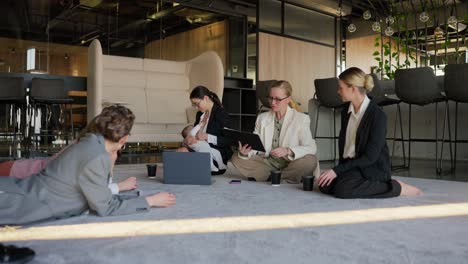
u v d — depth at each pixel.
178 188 2.61
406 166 4.51
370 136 2.31
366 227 1.58
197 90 3.34
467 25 7.34
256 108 7.43
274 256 1.22
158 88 5.68
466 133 5.23
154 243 1.35
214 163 3.31
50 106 7.14
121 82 5.46
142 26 11.03
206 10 8.62
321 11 9.39
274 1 8.61
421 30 9.70
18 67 10.41
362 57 11.13
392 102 4.50
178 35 10.66
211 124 3.34
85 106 7.85
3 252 1.12
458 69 3.66
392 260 1.19
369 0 8.63
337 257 1.21
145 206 1.82
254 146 2.85
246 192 2.44
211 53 5.55
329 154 5.59
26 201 1.57
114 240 1.38
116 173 3.50
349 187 2.22
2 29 10.19
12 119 6.68
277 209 1.92
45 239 1.39
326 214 1.82
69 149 1.67
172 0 8.18
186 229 1.53
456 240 1.41
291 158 2.81
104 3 9.99
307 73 9.25
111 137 1.75
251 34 8.50
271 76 8.57
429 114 5.56
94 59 4.90
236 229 1.54
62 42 10.80
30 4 10.00
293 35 8.97
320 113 5.46
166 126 5.54
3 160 4.58
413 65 11.23
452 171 3.97
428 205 2.05
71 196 1.65
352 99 2.42
